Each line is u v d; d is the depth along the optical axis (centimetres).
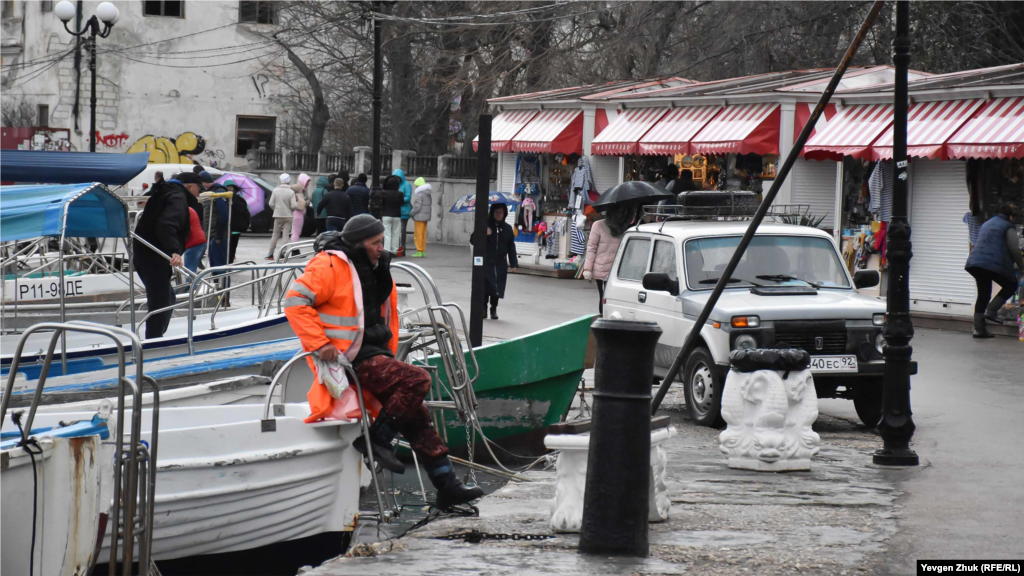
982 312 3797
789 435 1830
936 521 1456
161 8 10538
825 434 2305
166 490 1474
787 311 2289
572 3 7012
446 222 7788
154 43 10519
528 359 2139
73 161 2561
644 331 1266
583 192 5656
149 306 2947
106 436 1326
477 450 2169
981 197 4038
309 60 10331
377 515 1752
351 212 5988
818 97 4588
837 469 1855
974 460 1936
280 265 2442
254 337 2572
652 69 7569
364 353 1574
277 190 6097
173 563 1583
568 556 1286
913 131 4056
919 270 4234
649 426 1299
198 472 1500
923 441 2138
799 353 1853
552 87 7794
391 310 1639
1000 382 2931
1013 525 1434
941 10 6675
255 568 1633
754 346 2262
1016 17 6562
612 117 5581
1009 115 3812
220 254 4675
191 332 2348
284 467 1569
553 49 7775
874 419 2388
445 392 2042
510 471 1934
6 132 10275
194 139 10712
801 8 7194
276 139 11000
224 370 2047
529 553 1305
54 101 10600
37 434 1292
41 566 1218
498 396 2139
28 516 1203
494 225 4056
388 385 1548
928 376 3027
